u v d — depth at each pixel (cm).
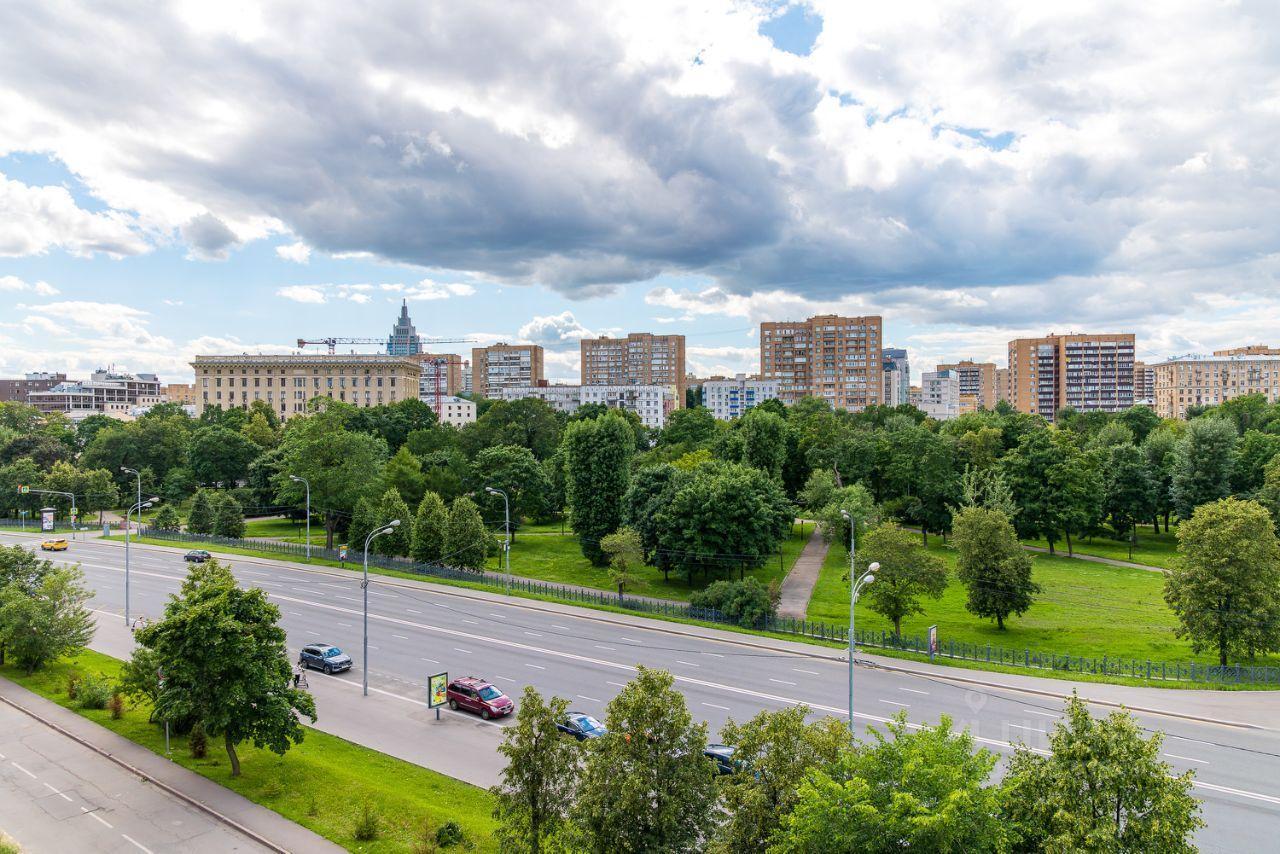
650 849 1859
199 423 15325
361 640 5109
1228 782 3006
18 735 3475
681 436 13450
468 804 2842
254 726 2944
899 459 9119
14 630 4219
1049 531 8444
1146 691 4125
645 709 1975
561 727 3416
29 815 2742
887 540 5247
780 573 7431
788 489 10988
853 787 1658
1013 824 1689
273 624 3095
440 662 4656
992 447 9950
